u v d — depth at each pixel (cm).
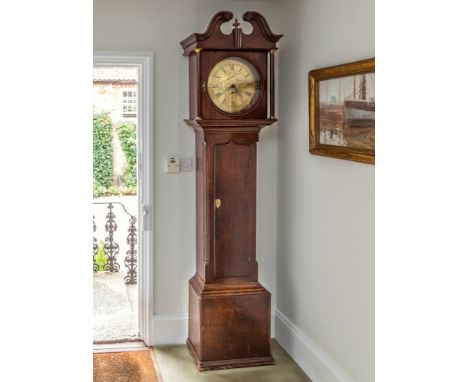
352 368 332
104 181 641
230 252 415
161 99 437
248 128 410
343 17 335
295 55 416
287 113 434
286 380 389
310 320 397
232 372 402
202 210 421
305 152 400
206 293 406
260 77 405
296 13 412
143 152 438
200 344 405
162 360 422
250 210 417
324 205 369
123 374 396
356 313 327
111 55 425
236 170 414
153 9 430
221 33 396
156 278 448
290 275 437
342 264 344
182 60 437
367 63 294
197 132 432
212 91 400
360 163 318
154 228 445
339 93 335
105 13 424
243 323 410
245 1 443
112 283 604
